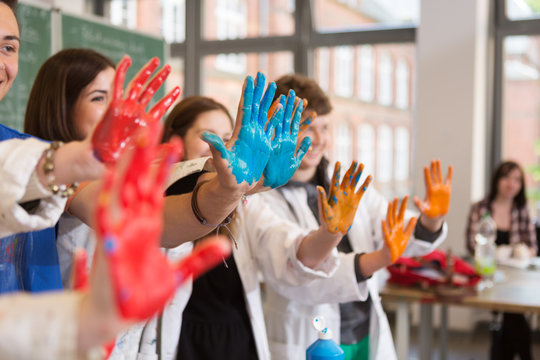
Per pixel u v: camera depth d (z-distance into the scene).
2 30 0.85
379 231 1.74
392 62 4.71
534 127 4.44
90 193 0.85
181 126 1.52
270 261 1.39
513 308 2.07
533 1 4.36
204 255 0.41
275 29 5.00
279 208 1.61
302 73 4.88
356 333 1.64
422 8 4.34
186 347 1.30
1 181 0.57
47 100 1.23
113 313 0.41
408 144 4.70
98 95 1.26
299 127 0.93
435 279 2.24
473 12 4.21
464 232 4.27
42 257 0.81
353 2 4.75
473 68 4.22
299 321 1.57
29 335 0.42
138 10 5.35
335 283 1.41
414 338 4.15
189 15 5.18
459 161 4.28
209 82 5.29
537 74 4.39
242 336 1.37
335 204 1.22
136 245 0.38
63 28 3.93
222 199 0.79
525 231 3.61
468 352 3.91
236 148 0.75
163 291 0.39
